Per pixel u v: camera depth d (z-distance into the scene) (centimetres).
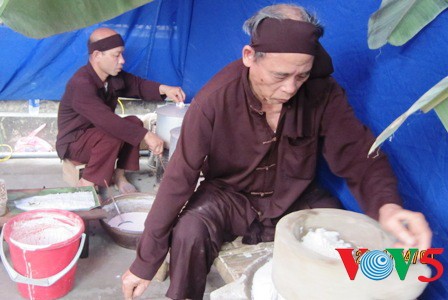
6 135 317
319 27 127
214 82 150
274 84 129
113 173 285
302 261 100
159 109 278
